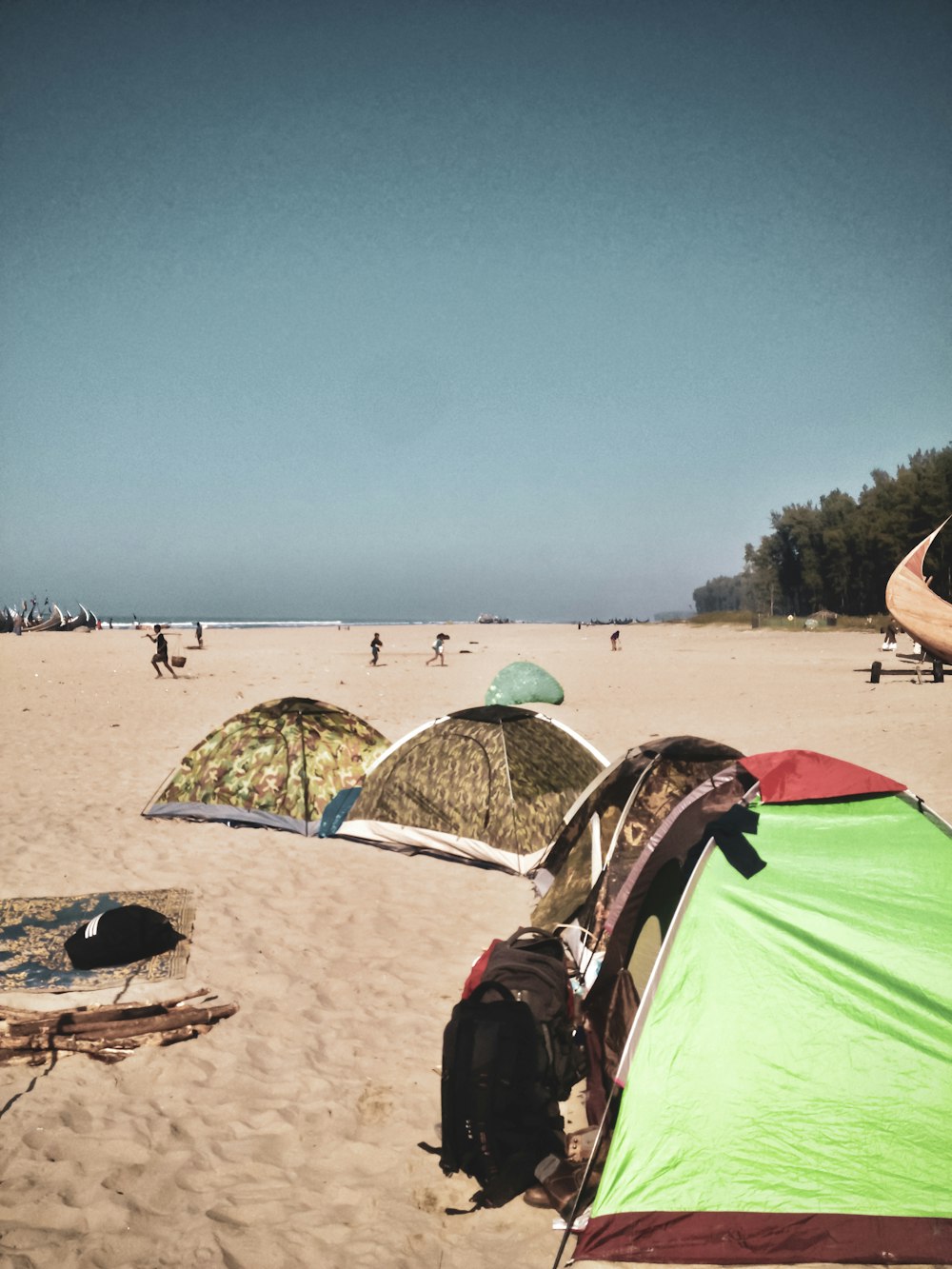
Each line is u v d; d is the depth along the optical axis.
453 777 9.32
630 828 5.70
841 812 4.56
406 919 7.48
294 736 10.57
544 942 4.68
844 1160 3.64
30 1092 4.73
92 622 106.12
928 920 4.02
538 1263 3.56
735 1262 3.56
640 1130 3.76
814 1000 3.86
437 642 39.00
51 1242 3.62
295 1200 3.93
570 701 23.45
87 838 9.71
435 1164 4.20
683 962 4.03
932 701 22.48
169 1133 4.41
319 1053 5.23
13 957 6.41
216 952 6.62
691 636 72.75
